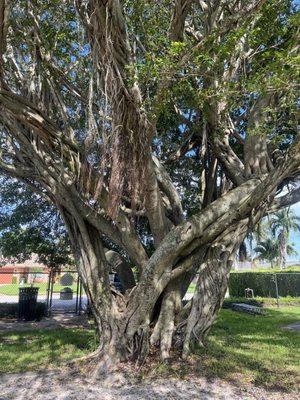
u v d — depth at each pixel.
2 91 7.62
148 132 7.29
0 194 14.76
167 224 9.09
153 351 7.54
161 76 6.62
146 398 5.66
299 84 6.52
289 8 9.21
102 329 7.74
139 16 7.75
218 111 9.71
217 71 7.71
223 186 11.52
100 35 6.49
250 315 15.71
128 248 8.52
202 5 8.92
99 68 6.76
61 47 9.01
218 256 8.58
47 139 8.25
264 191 8.26
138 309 7.66
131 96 6.85
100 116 7.52
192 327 7.85
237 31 6.82
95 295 8.09
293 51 7.30
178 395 5.76
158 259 7.89
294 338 10.20
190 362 7.18
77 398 5.65
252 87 6.83
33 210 14.83
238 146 12.43
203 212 8.56
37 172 8.92
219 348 8.37
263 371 6.93
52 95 8.96
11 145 9.35
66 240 15.15
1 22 6.42
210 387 6.09
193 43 8.02
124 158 7.11
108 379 6.48
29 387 6.10
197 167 13.36
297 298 21.73
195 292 8.38
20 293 14.56
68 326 12.70
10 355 8.08
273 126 8.80
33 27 8.77
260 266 52.12
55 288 29.53
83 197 8.48
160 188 9.88
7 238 14.91
